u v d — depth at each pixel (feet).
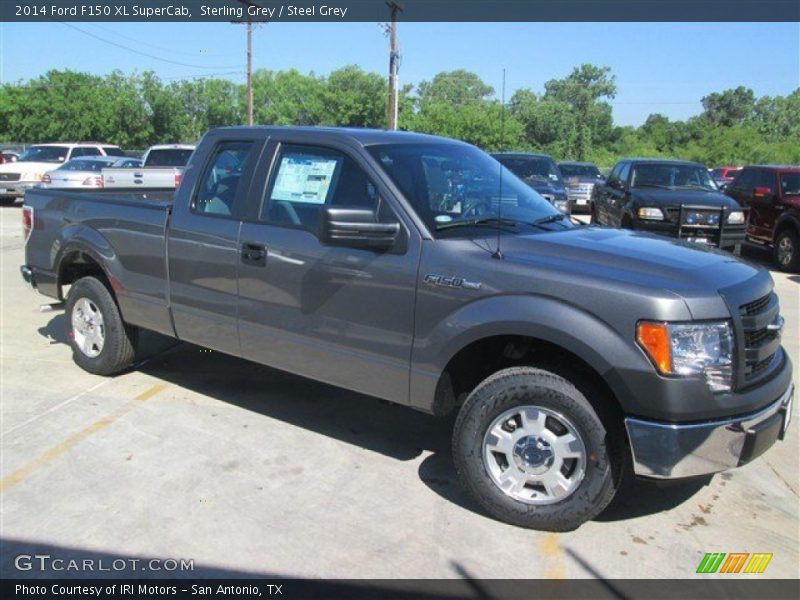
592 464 10.96
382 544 11.15
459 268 11.73
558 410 11.07
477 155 15.61
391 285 12.38
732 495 13.02
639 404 10.41
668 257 11.80
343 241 12.23
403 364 12.44
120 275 17.07
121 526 11.50
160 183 52.70
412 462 14.05
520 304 11.08
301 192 13.88
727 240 36.47
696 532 11.71
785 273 40.24
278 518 11.83
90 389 17.56
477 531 11.56
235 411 16.39
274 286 13.96
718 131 231.09
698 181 40.52
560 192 41.52
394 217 12.50
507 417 11.48
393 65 108.37
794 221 39.40
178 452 14.17
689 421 10.39
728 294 10.78
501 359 12.45
